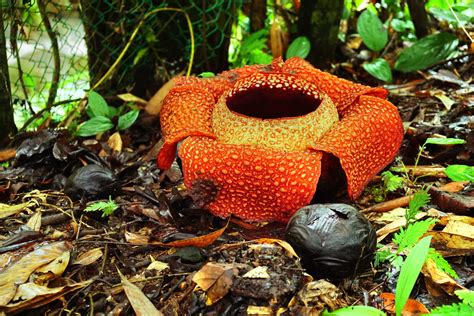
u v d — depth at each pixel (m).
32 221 1.45
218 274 1.14
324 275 1.17
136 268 1.27
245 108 1.46
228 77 1.55
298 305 1.11
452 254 1.25
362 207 1.45
